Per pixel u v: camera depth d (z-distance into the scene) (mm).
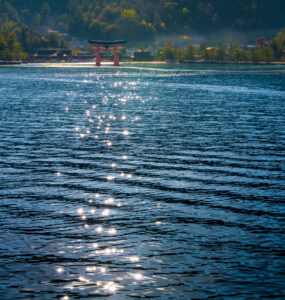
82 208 25719
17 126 58469
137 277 18031
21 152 41656
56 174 33438
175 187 29812
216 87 140750
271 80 176750
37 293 16953
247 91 124000
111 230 22516
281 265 18891
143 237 21688
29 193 28531
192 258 19578
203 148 43500
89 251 20234
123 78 194125
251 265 18938
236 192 28734
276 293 16875
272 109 79250
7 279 17844
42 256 19734
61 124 60719
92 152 41750
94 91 126062
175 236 21797
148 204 26391
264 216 24422
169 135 51500
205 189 29375
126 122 63188
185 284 17531
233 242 21109
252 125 59469
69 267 18812
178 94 115312
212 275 18156
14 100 97062
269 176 32750
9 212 24953
